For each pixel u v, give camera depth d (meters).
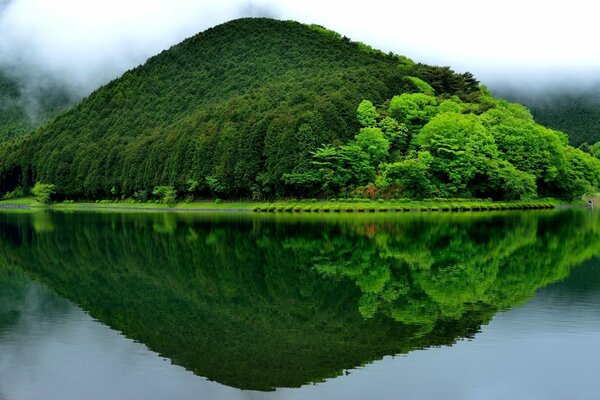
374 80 159.25
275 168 123.88
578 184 143.12
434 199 116.19
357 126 133.12
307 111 126.81
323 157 119.62
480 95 169.50
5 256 54.66
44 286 40.56
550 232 68.44
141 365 24.16
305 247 56.34
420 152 118.81
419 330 27.80
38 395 21.31
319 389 21.23
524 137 132.75
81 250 58.16
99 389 21.78
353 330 28.03
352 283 38.84
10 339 27.84
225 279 41.50
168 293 37.53
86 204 181.38
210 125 154.38
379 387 21.30
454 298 34.16
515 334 27.00
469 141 120.12
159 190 151.12
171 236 68.88
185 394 21.20
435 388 21.12
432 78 173.62
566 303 32.66
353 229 73.00
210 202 142.38
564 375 22.16
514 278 39.91
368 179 121.31
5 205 195.12
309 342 26.41
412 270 43.25
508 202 123.62
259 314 31.55
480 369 22.81
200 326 29.55
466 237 63.12
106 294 37.62
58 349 26.30
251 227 78.69
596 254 50.75
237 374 22.92
